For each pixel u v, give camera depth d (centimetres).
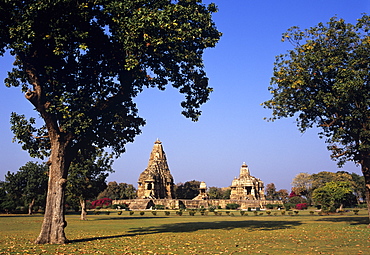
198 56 2373
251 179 10656
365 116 2772
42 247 1834
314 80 2984
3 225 3716
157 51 2166
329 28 3008
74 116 1992
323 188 6700
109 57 2266
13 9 1809
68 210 8906
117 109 2359
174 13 2031
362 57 2791
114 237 2370
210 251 1684
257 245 1898
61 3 1819
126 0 1964
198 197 10544
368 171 2962
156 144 10856
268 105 3234
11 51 2162
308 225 3328
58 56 2091
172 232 2728
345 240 2078
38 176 7556
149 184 9931
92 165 4722
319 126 3184
